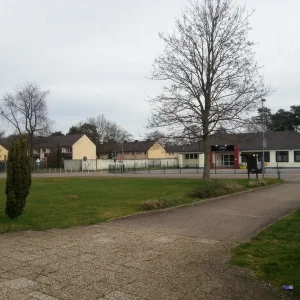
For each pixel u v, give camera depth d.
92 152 89.31
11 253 6.63
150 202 12.27
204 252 6.79
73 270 5.62
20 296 4.56
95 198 14.96
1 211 11.17
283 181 26.25
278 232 8.38
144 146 95.88
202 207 13.01
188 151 58.78
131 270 5.65
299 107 72.25
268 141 53.94
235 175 35.38
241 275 5.42
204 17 23.03
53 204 12.99
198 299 4.52
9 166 9.69
